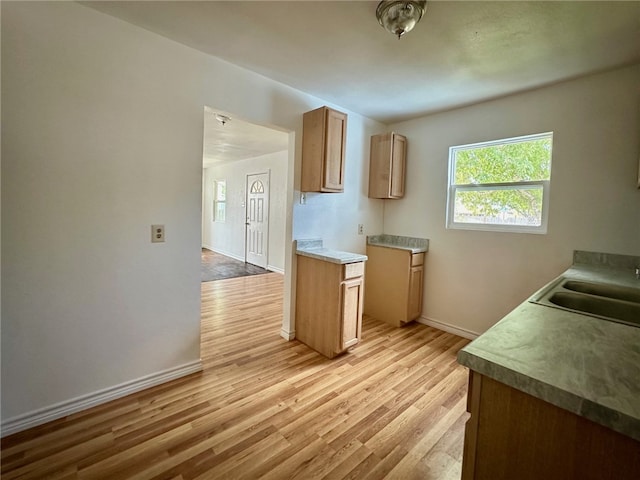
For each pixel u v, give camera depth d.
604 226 2.22
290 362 2.42
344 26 1.74
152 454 1.47
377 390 2.05
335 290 2.45
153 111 1.90
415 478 1.38
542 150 2.54
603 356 0.78
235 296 4.20
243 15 1.67
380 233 3.64
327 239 3.08
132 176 1.85
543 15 1.57
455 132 3.01
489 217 2.85
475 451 0.79
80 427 1.63
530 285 2.58
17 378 1.57
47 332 1.64
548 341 0.87
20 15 1.47
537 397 0.66
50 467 1.38
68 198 1.65
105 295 1.80
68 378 1.71
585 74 2.22
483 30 1.72
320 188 2.58
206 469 1.39
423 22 1.65
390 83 2.46
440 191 3.14
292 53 2.05
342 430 1.67
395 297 3.24
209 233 8.52
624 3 1.46
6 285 1.52
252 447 1.53
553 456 0.67
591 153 2.25
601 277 1.84
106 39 1.71
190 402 1.87
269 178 6.05
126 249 1.86
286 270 2.87
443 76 2.31
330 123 2.56
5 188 1.49
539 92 2.48
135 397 1.90
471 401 0.79
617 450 0.58
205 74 2.09
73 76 1.62
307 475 1.38
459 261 3.01
